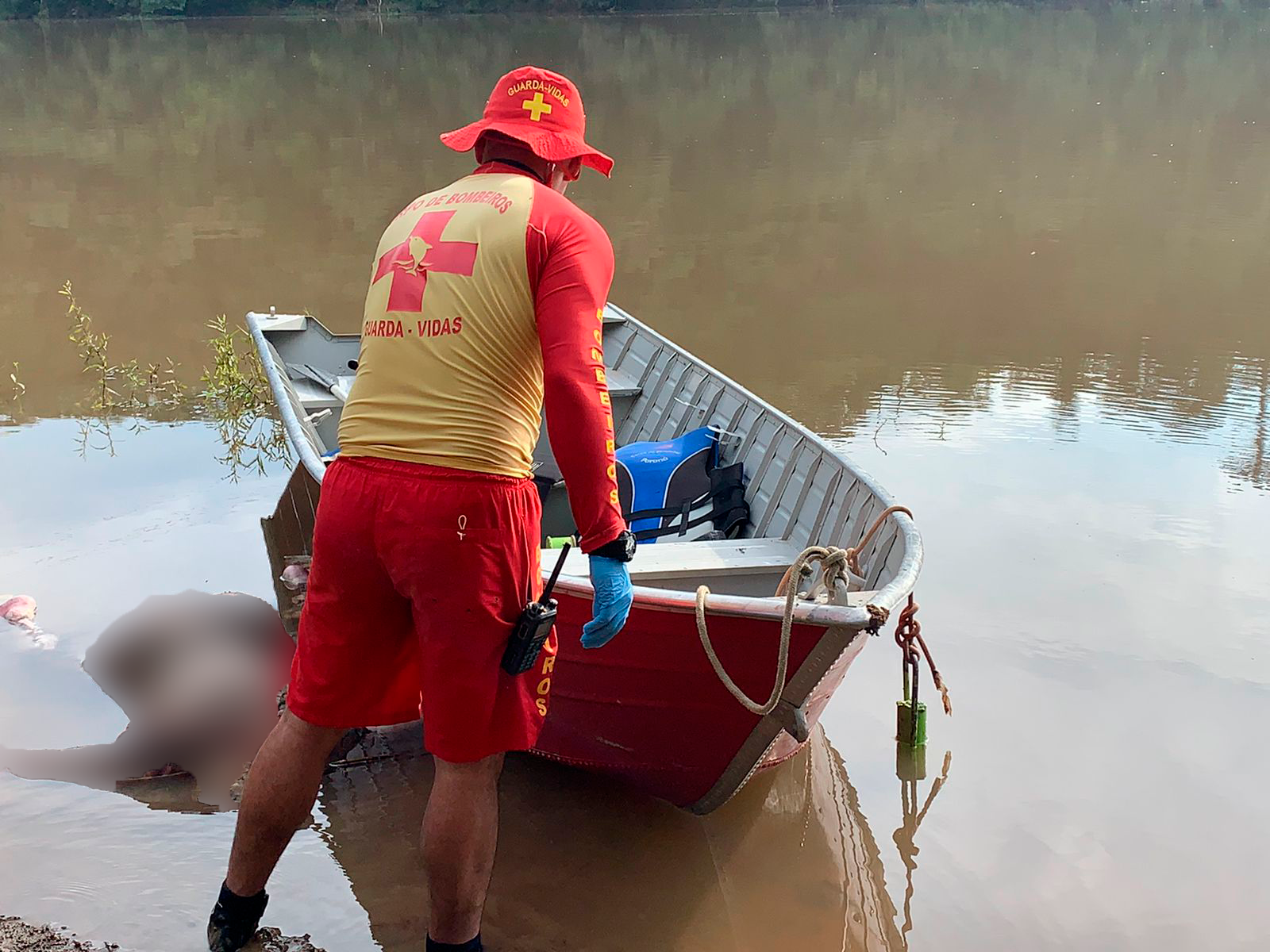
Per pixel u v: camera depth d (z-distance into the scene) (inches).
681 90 845.2
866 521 146.9
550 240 95.7
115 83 878.4
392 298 98.3
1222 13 1521.9
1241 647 165.2
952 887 122.3
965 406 266.1
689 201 486.9
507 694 99.4
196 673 154.7
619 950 113.6
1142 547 195.5
